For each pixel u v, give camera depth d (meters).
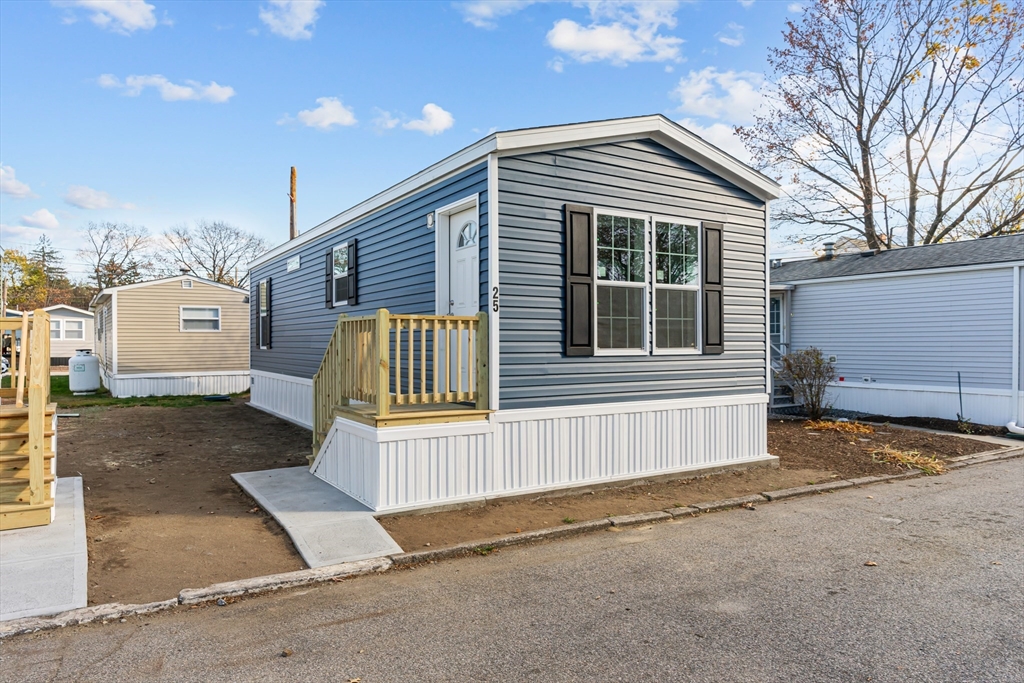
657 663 3.27
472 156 6.51
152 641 3.54
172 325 19.31
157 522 5.71
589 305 6.88
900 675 3.13
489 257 6.28
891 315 13.98
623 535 5.61
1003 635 3.58
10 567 4.45
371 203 9.11
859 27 21.42
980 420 12.34
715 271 7.94
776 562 4.87
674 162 7.61
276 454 9.21
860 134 22.44
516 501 6.45
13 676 3.13
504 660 3.30
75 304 47.00
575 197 6.80
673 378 7.60
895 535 5.59
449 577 4.58
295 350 12.88
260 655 3.37
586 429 6.95
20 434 5.53
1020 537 5.52
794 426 12.22
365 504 6.05
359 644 3.50
